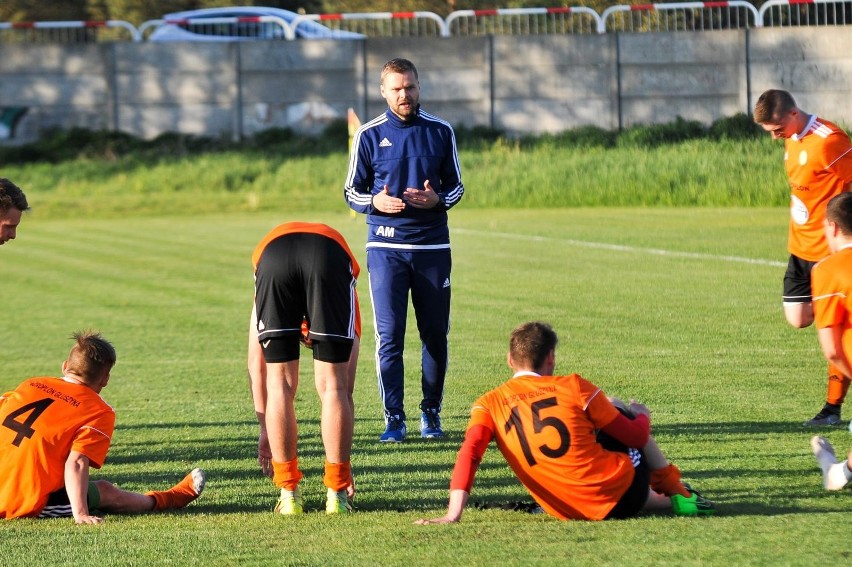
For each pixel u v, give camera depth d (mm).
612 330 25891
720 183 65938
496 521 11547
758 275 35000
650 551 10117
